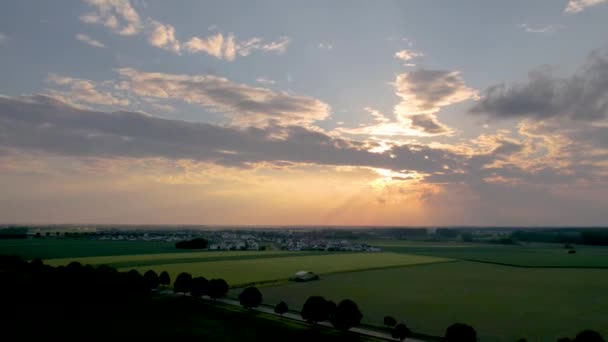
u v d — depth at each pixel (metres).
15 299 72.06
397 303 84.69
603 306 83.19
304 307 64.44
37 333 56.53
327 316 63.12
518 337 60.66
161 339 55.16
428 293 97.25
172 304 77.19
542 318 72.31
